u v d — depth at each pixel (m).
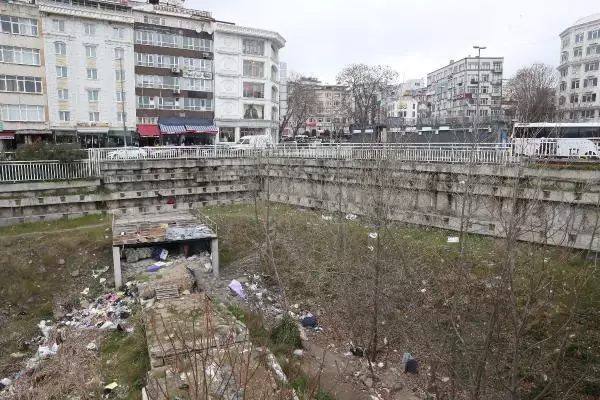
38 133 46.56
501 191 19.91
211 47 56.69
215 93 57.06
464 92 91.88
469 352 12.36
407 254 18.48
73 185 28.17
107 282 21.23
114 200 29.33
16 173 26.61
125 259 22.25
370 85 71.19
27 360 16.02
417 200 24.64
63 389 12.96
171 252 23.28
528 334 13.90
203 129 55.75
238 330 13.09
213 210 30.78
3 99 44.50
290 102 82.81
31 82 45.84
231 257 23.98
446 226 22.20
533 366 12.50
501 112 74.69
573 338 13.87
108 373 13.38
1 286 20.62
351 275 18.41
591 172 18.20
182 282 18.88
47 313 19.67
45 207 26.86
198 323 13.87
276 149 35.88
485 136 35.28
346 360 15.15
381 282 16.67
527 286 14.21
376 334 15.09
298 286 20.91
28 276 21.33
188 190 32.22
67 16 46.88
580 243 17.09
